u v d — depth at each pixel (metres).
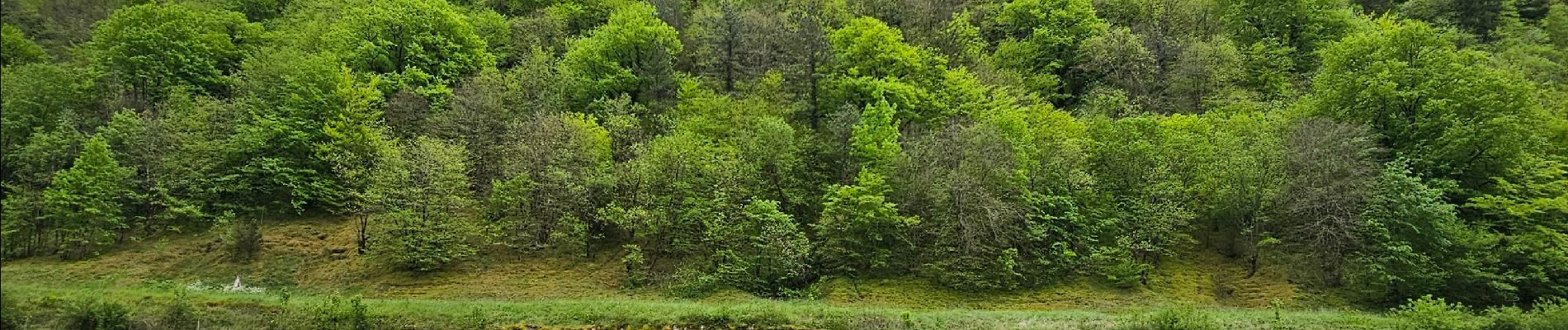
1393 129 30.73
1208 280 28.39
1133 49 43.91
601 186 30.56
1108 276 27.67
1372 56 32.81
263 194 33.28
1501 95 29.45
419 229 27.95
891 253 29.12
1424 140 29.59
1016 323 21.44
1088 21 48.59
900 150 31.14
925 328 21.06
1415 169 29.25
